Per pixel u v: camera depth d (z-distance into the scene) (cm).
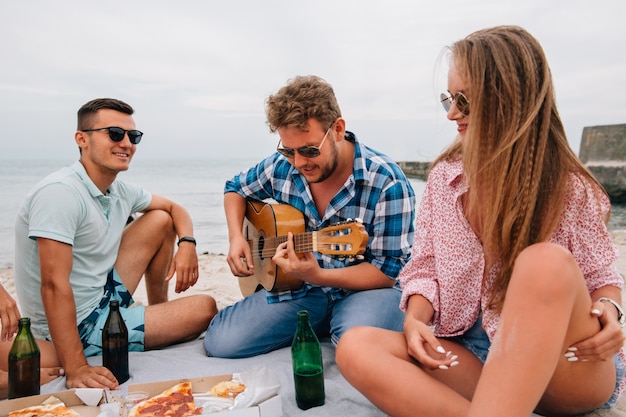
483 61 203
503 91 199
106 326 296
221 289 550
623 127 1670
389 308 313
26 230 314
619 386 226
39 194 300
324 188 338
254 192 381
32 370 267
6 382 279
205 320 369
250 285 391
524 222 199
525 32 208
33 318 329
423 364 204
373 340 212
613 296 207
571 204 206
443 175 241
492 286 223
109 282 348
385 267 327
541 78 198
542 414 226
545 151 202
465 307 236
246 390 237
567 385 201
